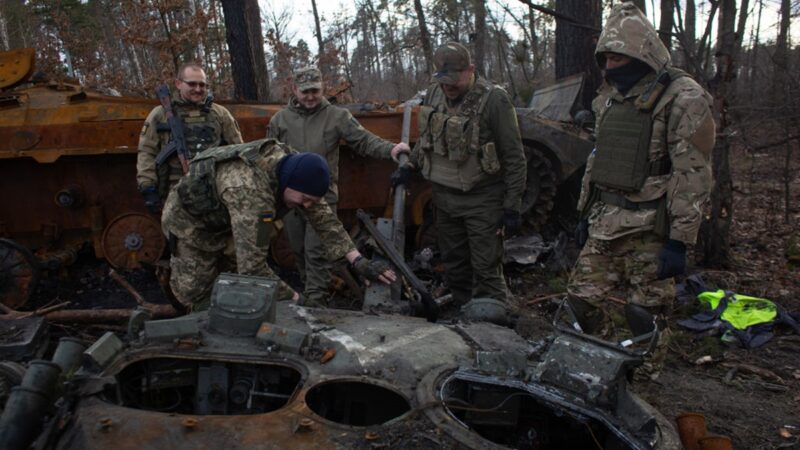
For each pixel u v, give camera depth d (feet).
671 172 10.28
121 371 7.59
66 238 20.44
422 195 21.22
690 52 21.72
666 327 10.95
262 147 10.18
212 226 11.02
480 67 51.98
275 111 19.79
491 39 70.69
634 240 10.81
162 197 15.07
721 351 15.60
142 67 46.83
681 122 9.79
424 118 14.83
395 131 20.58
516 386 7.56
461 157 14.12
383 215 21.61
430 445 6.42
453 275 15.96
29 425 6.15
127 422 6.53
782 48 32.58
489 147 13.98
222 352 7.89
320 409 7.75
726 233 21.45
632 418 7.16
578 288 11.51
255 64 29.32
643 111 10.37
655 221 10.49
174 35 36.29
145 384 7.89
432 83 15.43
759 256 23.48
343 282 17.48
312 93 15.37
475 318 10.32
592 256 11.35
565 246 22.02
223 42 47.78
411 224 21.54
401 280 12.84
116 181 19.93
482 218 14.55
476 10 51.83
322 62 51.52
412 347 8.20
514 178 14.11
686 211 9.86
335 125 15.64
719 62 20.30
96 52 57.98
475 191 14.53
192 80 14.93
